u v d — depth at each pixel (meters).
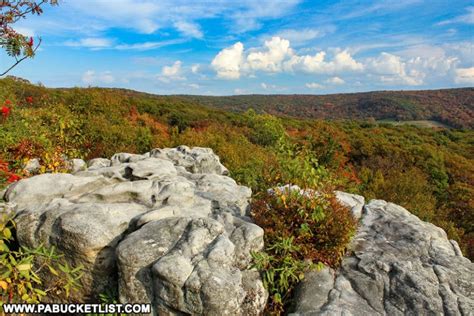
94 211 4.45
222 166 9.91
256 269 4.57
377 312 4.29
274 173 6.69
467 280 4.96
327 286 4.66
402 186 15.73
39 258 4.25
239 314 3.94
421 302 4.39
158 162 6.82
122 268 3.98
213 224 4.45
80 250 4.10
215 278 3.79
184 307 3.77
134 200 5.38
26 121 8.15
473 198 18.66
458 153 36.41
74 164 7.36
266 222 5.31
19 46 4.45
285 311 4.53
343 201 7.32
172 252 4.02
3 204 4.70
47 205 4.70
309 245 5.12
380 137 36.72
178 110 35.75
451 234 13.00
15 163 6.39
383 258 5.21
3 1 4.30
